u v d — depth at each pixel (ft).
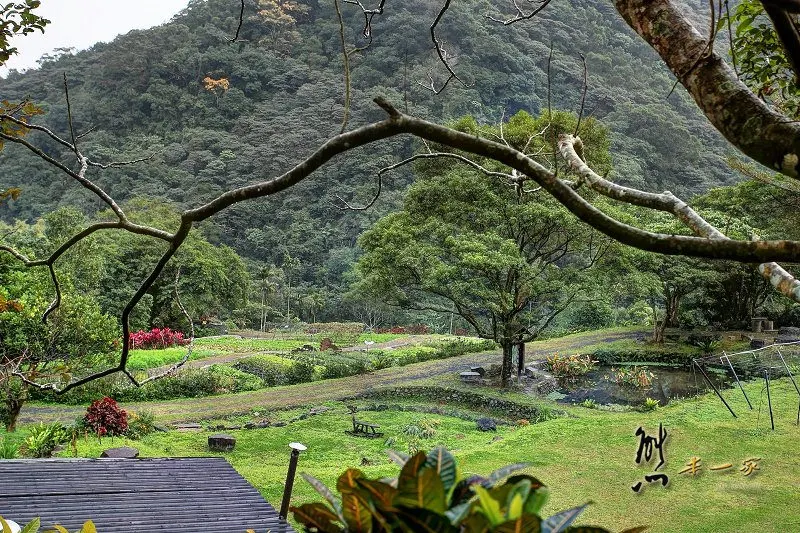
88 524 7.32
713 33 5.97
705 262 82.53
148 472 24.38
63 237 91.35
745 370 71.05
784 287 8.18
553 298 69.62
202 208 6.66
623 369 77.56
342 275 154.40
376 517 4.40
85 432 48.88
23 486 21.98
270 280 154.20
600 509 32.37
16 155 193.36
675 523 30.48
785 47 5.11
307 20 234.79
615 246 64.90
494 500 4.00
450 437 54.54
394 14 193.47
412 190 72.18
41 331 45.70
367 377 76.38
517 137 64.28
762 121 5.60
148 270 113.19
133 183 178.19
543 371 77.30
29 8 14.58
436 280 63.67
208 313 128.67
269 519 21.26
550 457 40.70
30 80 220.23
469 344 91.40
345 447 51.06
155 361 84.12
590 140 65.46
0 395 45.06
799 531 29.37
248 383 74.13
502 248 63.05
